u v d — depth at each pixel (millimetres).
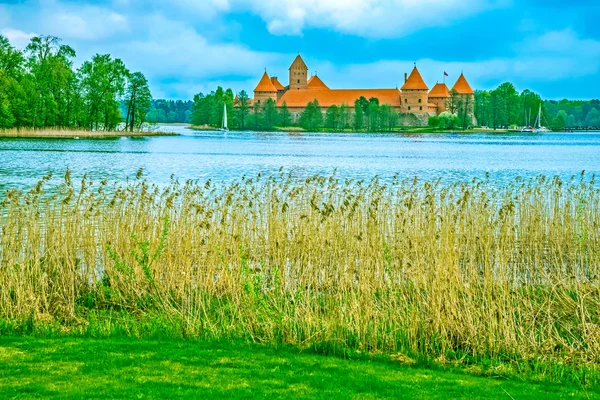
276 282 13055
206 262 14961
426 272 13273
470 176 47406
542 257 17391
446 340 11133
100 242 16469
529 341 11016
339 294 12609
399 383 9008
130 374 8875
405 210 19625
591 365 10195
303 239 15742
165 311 12672
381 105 189875
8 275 13312
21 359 9445
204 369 9234
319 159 65062
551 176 47375
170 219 16547
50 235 15125
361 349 10781
